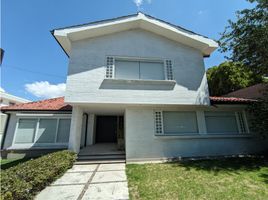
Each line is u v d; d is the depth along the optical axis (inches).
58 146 497.7
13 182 156.6
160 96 389.1
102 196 199.8
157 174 280.8
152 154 383.2
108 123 652.1
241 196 193.3
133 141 385.1
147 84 390.6
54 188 225.9
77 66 374.6
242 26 421.4
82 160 381.4
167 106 410.9
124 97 374.0
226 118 446.6
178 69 417.7
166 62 420.2
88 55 386.3
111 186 233.1
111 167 338.3
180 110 430.9
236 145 423.8
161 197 194.2
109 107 421.1
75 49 385.1
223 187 221.0
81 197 197.0
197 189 215.3
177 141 401.1
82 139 518.3
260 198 187.8
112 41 408.2
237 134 432.1
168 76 412.2
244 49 431.2
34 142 492.1
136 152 379.6
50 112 509.4
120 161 376.5
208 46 429.1
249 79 737.6
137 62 410.6
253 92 560.4
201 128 421.4
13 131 496.1
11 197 137.9
